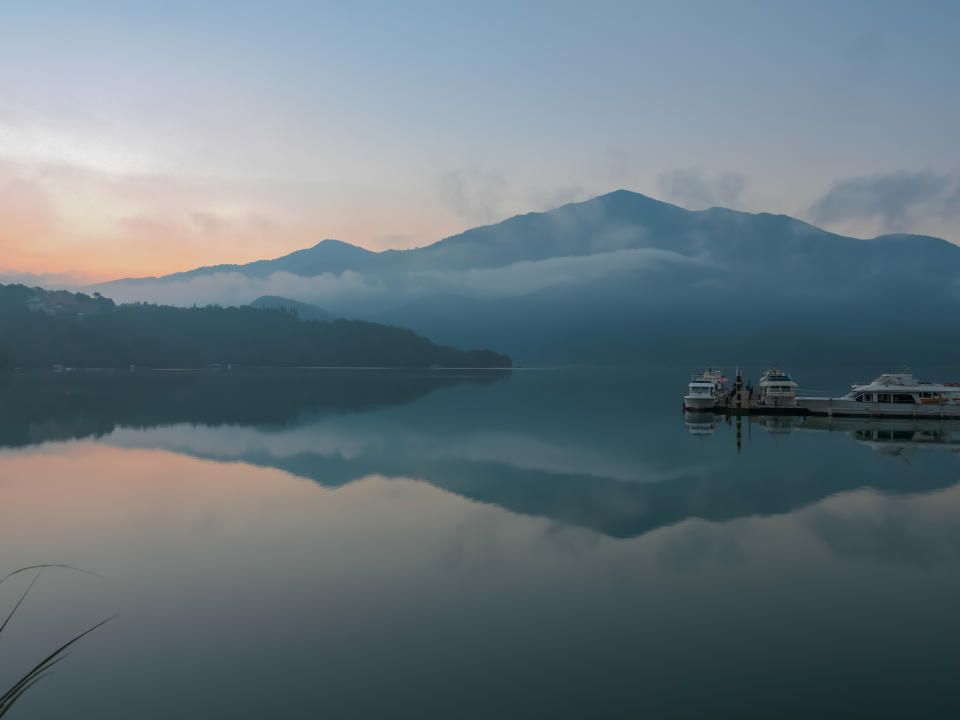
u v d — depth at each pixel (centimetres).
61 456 4775
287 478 3997
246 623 1858
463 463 4588
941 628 1811
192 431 6309
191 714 1410
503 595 2069
